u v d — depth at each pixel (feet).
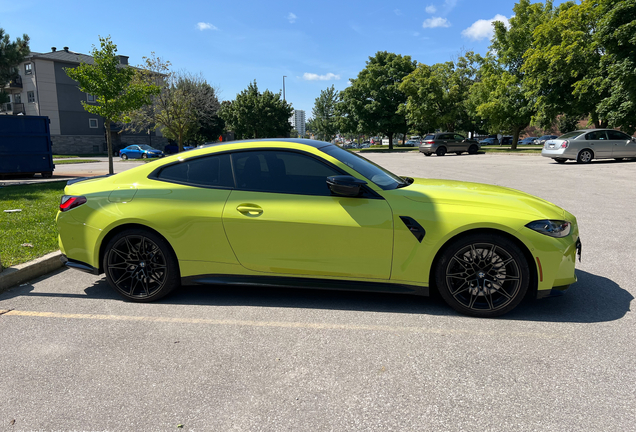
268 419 7.13
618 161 58.95
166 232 11.94
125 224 12.29
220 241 11.80
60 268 16.33
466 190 11.85
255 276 11.89
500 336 9.99
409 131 173.58
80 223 12.55
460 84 146.82
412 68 170.60
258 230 11.54
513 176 43.70
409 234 10.87
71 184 13.56
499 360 8.90
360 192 11.25
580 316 11.00
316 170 11.73
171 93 99.86
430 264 10.94
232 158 12.23
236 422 7.07
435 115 142.61
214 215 11.73
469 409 7.29
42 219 22.76
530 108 96.89
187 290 13.56
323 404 7.52
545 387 7.89
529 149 110.83
